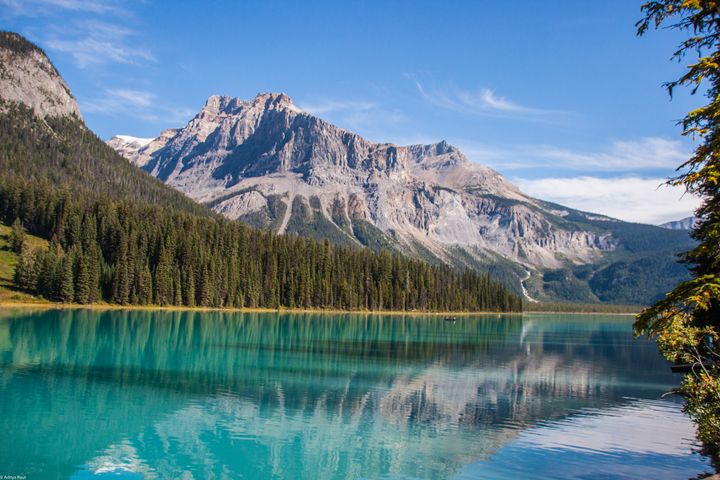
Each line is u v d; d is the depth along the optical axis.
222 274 188.88
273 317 168.38
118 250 171.25
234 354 80.25
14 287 150.88
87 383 54.00
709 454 37.88
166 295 171.62
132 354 74.50
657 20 21.02
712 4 19.83
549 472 33.91
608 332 185.25
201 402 48.75
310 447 37.81
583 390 62.41
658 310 21.00
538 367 81.38
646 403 55.47
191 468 33.28
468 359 88.19
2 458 33.31
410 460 35.78
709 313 32.88
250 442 38.34
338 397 53.53
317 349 91.81
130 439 37.78
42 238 193.50
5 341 78.81
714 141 19.69
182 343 89.69
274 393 54.03
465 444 39.38
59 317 120.69
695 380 31.86
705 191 20.58
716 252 21.14
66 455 34.31
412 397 55.12
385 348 98.94
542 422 46.25
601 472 33.97
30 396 47.53
